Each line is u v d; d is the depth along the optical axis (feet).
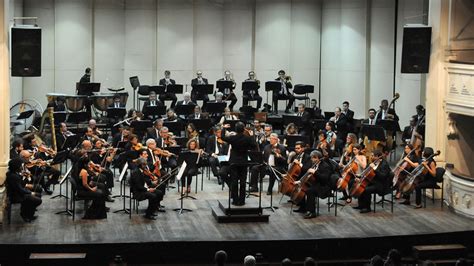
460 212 67.36
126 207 67.72
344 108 90.74
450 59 72.13
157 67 106.93
